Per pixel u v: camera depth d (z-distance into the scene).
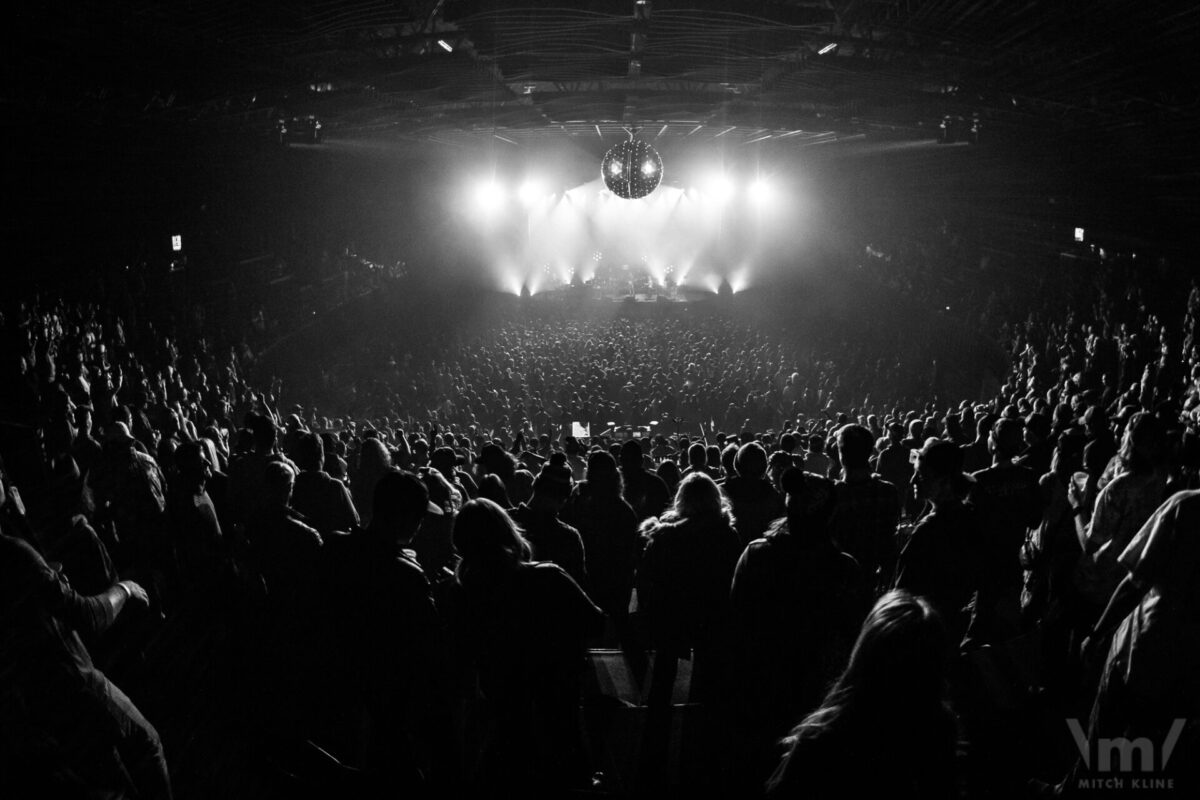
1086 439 7.41
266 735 5.62
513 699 4.81
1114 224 27.00
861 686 2.62
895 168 42.38
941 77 22.16
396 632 4.71
